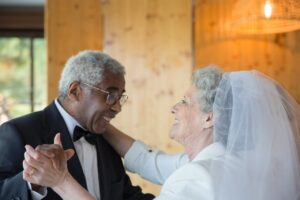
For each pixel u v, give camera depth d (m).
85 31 3.76
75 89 1.97
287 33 3.88
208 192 1.51
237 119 1.59
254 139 1.58
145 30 3.77
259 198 1.51
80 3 3.76
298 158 1.65
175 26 3.77
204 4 3.87
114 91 1.99
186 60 3.77
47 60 3.73
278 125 1.59
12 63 6.02
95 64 1.96
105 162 2.13
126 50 3.77
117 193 2.14
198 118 1.73
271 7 3.21
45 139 1.89
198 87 1.74
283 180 1.55
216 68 1.81
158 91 3.78
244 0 3.32
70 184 1.57
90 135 2.03
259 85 1.63
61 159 1.57
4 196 1.66
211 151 1.65
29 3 5.82
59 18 3.75
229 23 3.84
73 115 1.99
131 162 2.26
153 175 2.24
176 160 2.20
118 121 3.77
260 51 3.87
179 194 1.52
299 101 3.86
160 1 3.77
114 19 3.77
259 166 1.55
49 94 3.71
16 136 1.82
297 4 3.21
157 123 3.76
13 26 5.88
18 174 1.68
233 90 1.62
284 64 3.88
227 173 1.53
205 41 3.87
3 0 5.70
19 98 6.05
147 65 3.77
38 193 1.66
